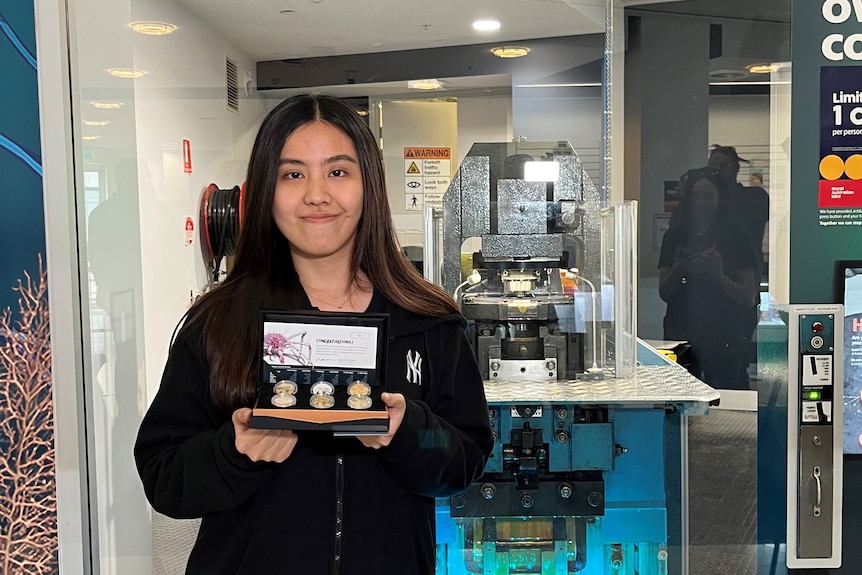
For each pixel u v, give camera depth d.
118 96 1.70
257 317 1.13
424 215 1.72
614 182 2.01
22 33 1.52
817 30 1.86
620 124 1.97
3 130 1.53
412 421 1.05
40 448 1.58
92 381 1.60
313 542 1.12
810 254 1.90
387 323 1.05
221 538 1.13
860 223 1.89
